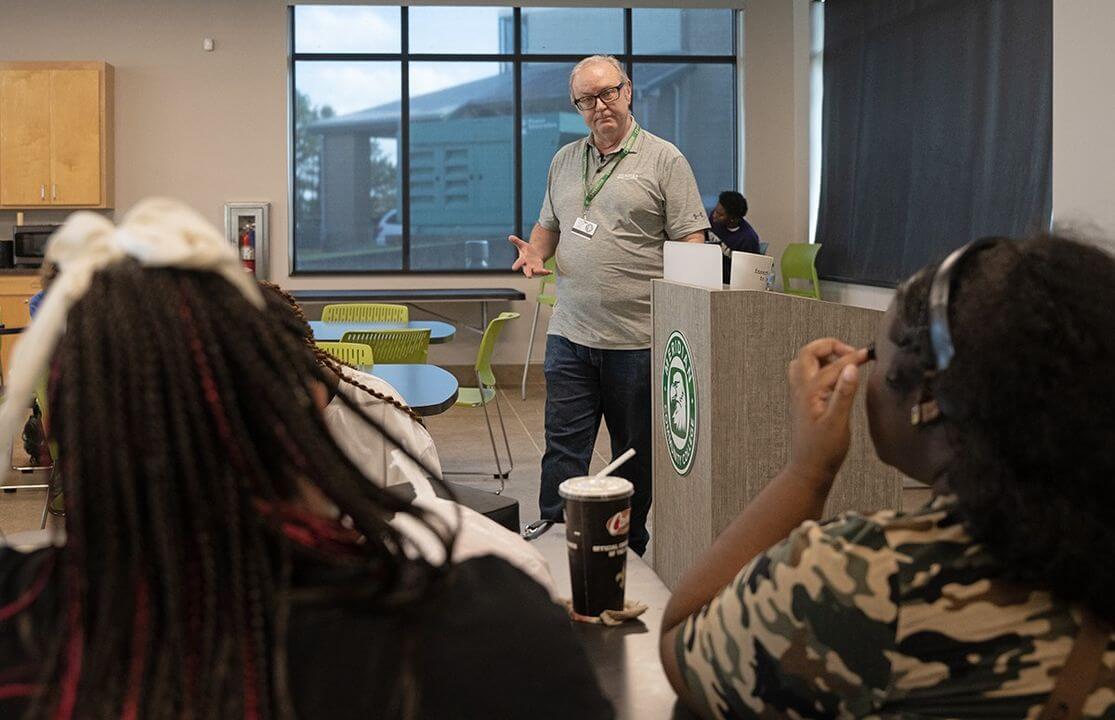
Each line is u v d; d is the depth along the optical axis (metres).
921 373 0.91
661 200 3.79
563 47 10.00
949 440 0.87
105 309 0.69
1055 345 0.80
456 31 9.92
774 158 10.09
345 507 0.72
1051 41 6.27
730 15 10.11
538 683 0.73
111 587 0.67
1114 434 0.79
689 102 10.14
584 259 3.81
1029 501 0.81
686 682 1.00
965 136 7.29
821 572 0.88
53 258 0.72
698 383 2.10
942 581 0.87
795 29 10.00
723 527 2.04
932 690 0.88
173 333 0.68
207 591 0.68
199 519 0.68
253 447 0.70
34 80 9.23
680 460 2.24
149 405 0.67
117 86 9.55
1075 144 5.30
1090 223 0.93
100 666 0.67
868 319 2.04
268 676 0.69
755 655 0.92
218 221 9.68
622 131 3.81
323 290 9.66
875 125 8.66
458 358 9.84
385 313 7.11
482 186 10.05
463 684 0.72
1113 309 0.80
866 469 2.07
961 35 7.31
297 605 0.71
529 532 1.76
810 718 0.91
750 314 2.01
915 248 8.03
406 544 1.01
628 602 1.41
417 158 9.99
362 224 10.01
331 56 9.84
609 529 1.35
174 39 9.55
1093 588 0.82
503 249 10.09
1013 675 0.86
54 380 0.70
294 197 9.94
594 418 3.92
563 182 3.94
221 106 9.62
